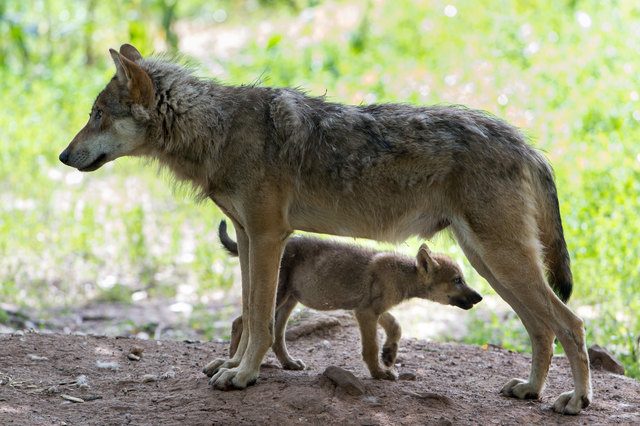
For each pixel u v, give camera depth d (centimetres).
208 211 1911
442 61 2450
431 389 894
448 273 944
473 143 834
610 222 1451
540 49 2352
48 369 933
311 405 792
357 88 2312
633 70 2125
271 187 846
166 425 758
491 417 808
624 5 2653
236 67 2614
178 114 871
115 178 2200
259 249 847
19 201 1972
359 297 915
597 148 1736
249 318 855
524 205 828
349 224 874
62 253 1720
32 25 3052
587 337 1184
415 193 848
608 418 820
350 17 3131
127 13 2995
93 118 891
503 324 1340
